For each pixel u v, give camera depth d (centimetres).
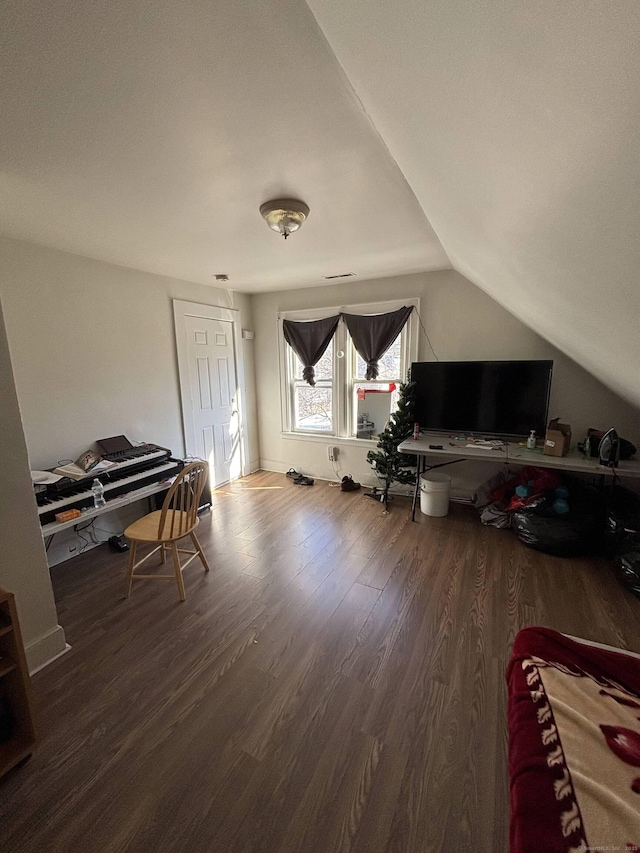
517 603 213
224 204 186
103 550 285
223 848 108
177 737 139
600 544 263
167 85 103
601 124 48
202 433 395
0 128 121
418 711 148
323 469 446
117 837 110
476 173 97
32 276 245
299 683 162
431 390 341
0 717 131
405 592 225
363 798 119
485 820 113
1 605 127
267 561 264
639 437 296
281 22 83
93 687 161
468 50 55
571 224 84
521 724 114
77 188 166
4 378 155
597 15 35
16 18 81
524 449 294
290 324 426
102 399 294
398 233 232
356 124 123
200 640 188
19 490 163
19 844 109
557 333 238
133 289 314
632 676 129
